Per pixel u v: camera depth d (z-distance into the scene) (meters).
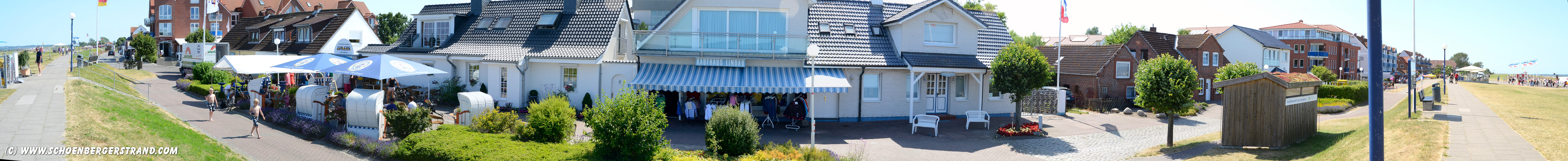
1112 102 34.03
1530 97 36.16
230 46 45.69
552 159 14.09
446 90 26.56
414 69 22.72
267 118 19.88
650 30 28.88
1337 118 29.72
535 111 16.94
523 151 14.59
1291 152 15.96
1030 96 27.53
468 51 28.02
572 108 17.92
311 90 19.27
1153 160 16.20
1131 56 41.88
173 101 24.28
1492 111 23.64
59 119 14.73
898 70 25.84
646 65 25.19
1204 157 15.91
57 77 28.84
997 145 19.77
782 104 25.58
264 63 24.78
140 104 20.62
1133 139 21.11
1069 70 43.06
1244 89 16.83
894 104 25.83
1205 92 47.56
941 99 26.70
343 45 35.25
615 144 14.44
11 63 25.31
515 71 25.72
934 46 26.73
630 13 32.69
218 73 31.23
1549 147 13.48
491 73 26.08
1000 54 23.38
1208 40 47.78
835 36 26.77
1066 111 29.44
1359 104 43.56
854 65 24.84
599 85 25.52
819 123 24.28
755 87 22.75
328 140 16.77
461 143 14.95
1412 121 19.48
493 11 32.19
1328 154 14.69
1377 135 10.88
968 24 27.42
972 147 19.31
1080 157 17.62
